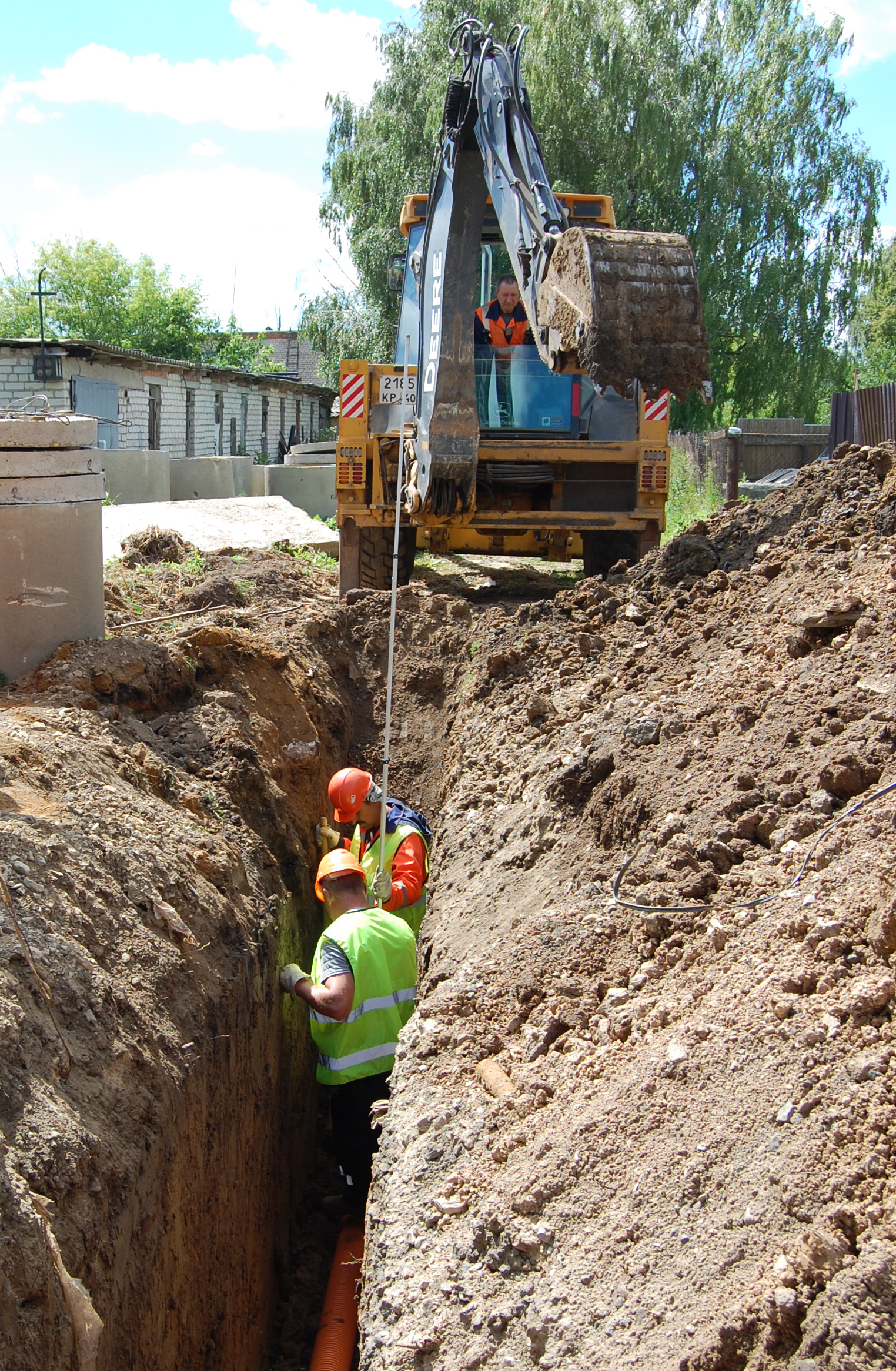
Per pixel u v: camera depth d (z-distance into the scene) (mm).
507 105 6352
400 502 5406
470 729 6137
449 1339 2238
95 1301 2645
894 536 4793
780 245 25344
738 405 26250
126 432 23906
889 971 2381
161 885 4094
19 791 3953
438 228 7301
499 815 4809
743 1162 2129
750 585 5289
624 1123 2432
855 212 25359
